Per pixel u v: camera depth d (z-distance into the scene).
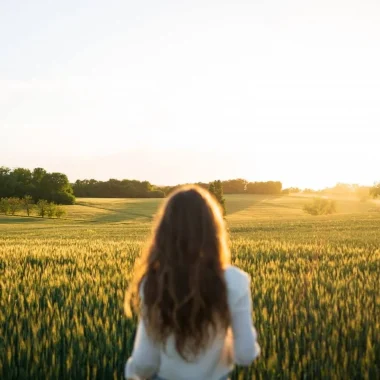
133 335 6.57
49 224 86.44
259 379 5.37
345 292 9.49
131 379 3.04
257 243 24.70
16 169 143.38
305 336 6.45
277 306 8.10
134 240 34.31
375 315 7.43
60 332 6.82
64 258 17.50
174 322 2.77
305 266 14.24
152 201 146.50
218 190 114.50
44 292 10.00
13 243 29.58
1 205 118.06
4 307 8.38
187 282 2.78
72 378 5.62
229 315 2.82
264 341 6.16
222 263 2.89
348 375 5.38
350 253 18.36
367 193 170.12
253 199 162.62
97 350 5.95
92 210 123.75
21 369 5.62
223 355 2.91
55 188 140.12
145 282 2.90
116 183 176.75
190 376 2.85
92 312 8.03
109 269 13.84
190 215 2.85
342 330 6.55
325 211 119.31
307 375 5.45
